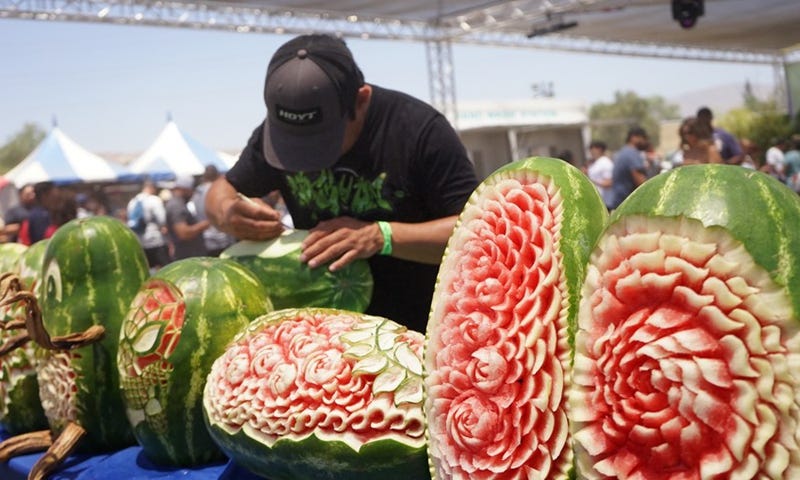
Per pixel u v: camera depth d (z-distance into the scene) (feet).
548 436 4.21
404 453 5.00
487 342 4.50
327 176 8.09
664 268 3.58
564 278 4.26
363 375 5.17
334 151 7.34
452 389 4.66
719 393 3.43
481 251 4.66
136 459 6.89
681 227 3.57
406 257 7.45
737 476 3.39
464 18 39.47
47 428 8.44
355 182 8.02
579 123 71.36
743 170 3.68
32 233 29.76
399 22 38.73
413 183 7.92
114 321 7.14
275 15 34.47
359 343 5.36
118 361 6.69
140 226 35.22
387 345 5.29
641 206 3.70
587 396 3.82
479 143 66.59
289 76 7.19
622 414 3.67
